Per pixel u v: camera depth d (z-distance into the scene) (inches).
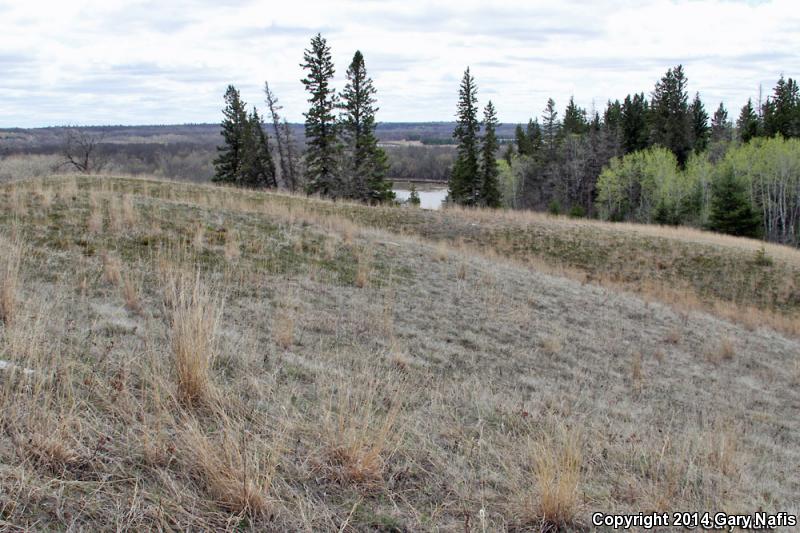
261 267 358.3
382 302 343.3
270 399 161.0
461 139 1982.0
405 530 111.3
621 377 296.2
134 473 108.5
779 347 461.4
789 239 1833.2
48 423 111.3
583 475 150.4
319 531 105.4
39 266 266.7
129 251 329.4
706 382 320.8
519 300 421.7
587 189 2605.8
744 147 2017.7
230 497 105.6
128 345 177.6
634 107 2755.9
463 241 855.1
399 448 144.1
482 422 182.2
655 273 842.2
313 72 1608.0
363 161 1728.6
